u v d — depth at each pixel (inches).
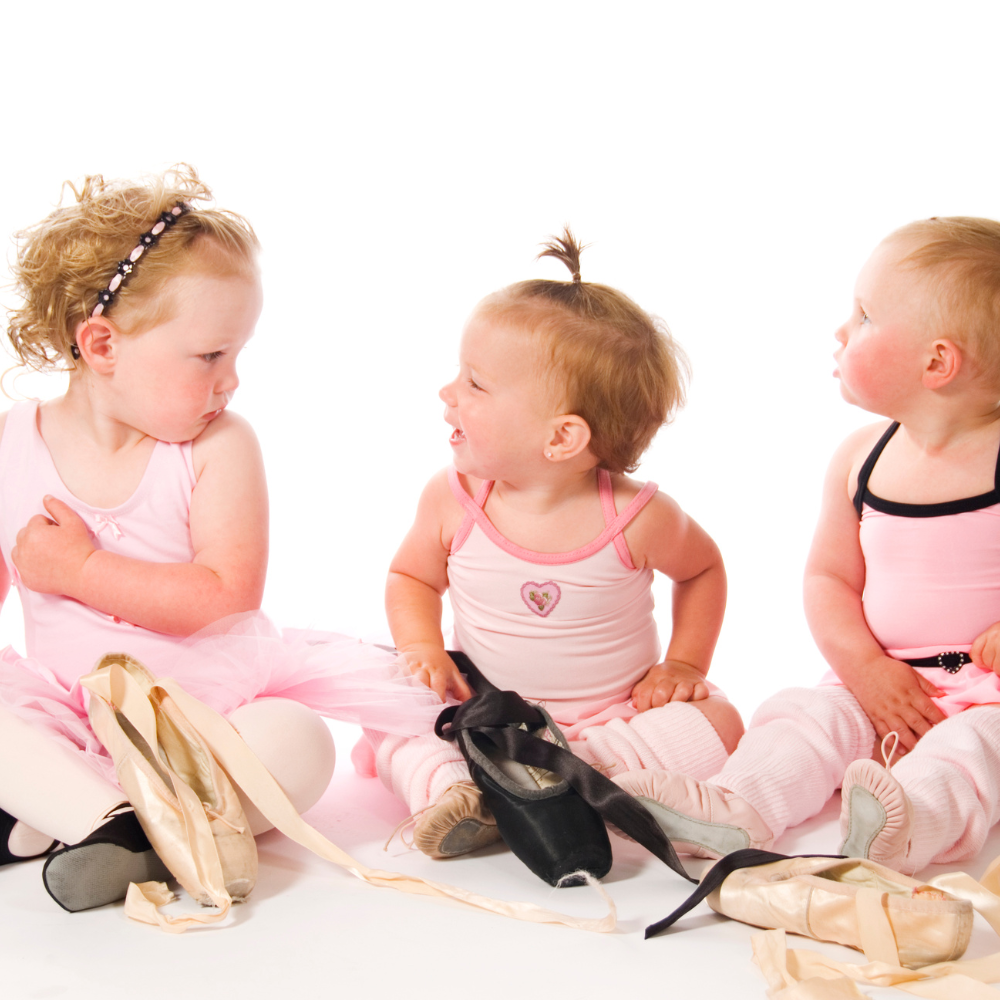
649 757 63.2
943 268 62.0
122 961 47.6
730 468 126.6
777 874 50.4
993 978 45.3
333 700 62.4
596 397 63.5
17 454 66.4
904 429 68.8
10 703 59.5
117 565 63.2
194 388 63.5
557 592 67.8
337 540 116.7
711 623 72.3
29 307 64.7
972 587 66.4
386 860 58.6
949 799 56.5
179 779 52.9
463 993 45.0
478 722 59.3
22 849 57.1
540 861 54.1
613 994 44.9
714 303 127.8
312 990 45.3
